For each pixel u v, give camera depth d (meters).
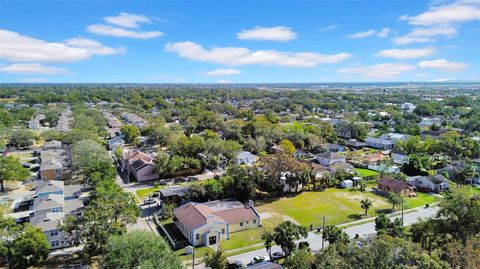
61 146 118.62
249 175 79.69
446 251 40.28
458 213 46.09
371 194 81.94
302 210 72.00
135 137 135.25
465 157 103.00
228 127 139.25
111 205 53.41
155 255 41.66
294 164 82.38
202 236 57.19
